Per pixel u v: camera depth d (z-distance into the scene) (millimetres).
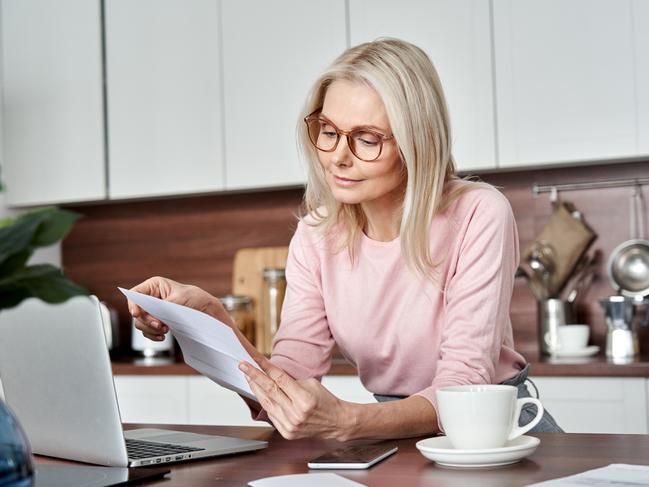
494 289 1572
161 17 3430
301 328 1763
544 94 2916
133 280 3852
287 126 3242
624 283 3037
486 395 1178
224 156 3336
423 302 1675
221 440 1440
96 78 3516
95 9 3516
